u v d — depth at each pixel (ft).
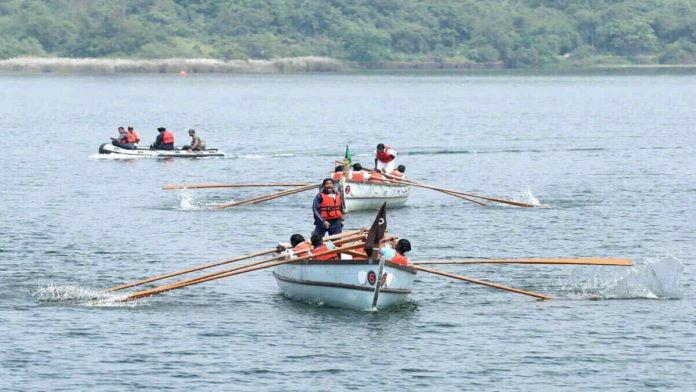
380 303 217.77
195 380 179.63
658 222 331.98
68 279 248.32
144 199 381.60
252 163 510.17
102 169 474.49
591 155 551.59
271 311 220.64
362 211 355.36
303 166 499.92
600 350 195.83
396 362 188.24
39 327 207.82
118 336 202.59
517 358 191.11
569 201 379.55
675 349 196.75
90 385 177.27
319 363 187.73
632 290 238.68
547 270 263.08
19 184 419.74
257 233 311.68
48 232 309.01
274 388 176.04
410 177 457.68
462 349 195.83
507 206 367.25
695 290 240.53
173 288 227.81
